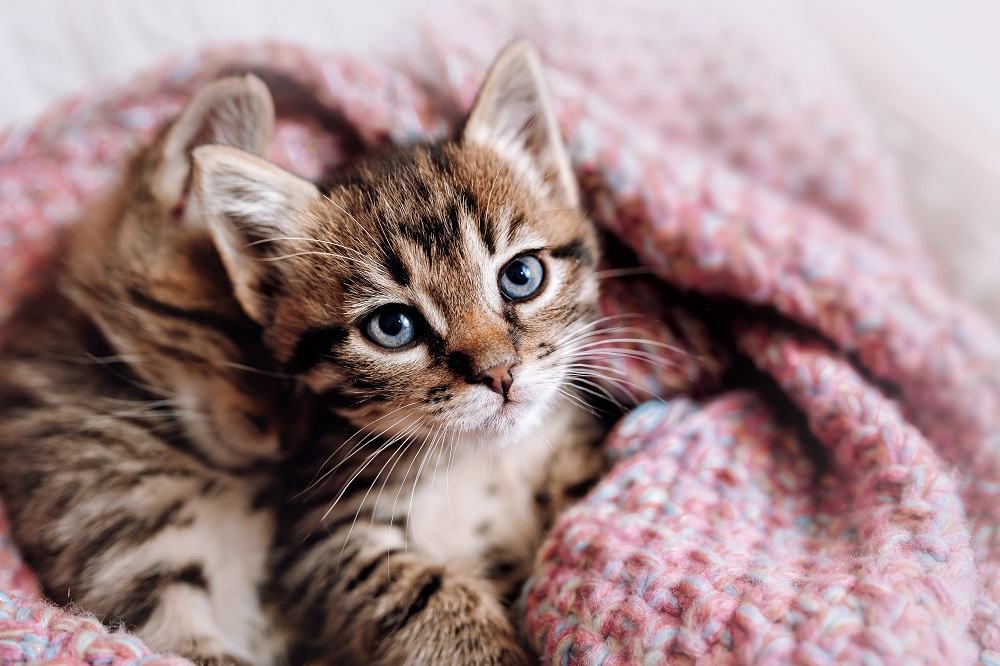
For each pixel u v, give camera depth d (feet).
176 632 0.75
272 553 0.80
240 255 0.76
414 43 0.97
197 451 0.81
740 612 0.61
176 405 0.80
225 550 0.80
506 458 0.81
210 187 0.73
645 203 0.81
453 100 0.90
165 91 0.93
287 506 0.80
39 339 0.82
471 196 0.76
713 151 0.96
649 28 1.00
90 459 0.79
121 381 0.81
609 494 0.73
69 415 0.80
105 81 0.95
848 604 0.60
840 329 0.78
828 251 0.80
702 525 0.69
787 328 0.80
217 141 0.80
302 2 1.04
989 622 0.62
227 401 0.80
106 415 0.80
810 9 1.04
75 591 0.75
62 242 0.86
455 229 0.74
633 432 0.78
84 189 0.90
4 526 0.76
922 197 0.94
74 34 1.01
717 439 0.76
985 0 1.03
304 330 0.75
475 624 0.73
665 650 0.61
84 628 0.65
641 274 0.83
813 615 0.59
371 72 0.91
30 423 0.79
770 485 0.74
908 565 0.62
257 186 0.75
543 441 0.81
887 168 0.93
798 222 0.82
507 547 0.80
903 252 0.90
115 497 0.78
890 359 0.77
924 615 0.59
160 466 0.80
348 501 0.78
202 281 0.79
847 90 0.98
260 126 0.84
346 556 0.77
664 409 0.79
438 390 0.73
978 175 0.94
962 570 0.63
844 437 0.73
